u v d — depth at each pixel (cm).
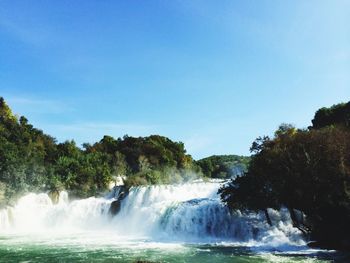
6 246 3759
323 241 3262
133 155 11050
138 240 4222
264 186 3431
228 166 13012
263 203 3422
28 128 10256
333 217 3144
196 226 4441
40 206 6291
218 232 4284
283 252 3061
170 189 6009
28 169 6894
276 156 3216
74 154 9281
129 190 6191
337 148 3019
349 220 3055
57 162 8038
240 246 3547
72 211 6053
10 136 8950
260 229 3978
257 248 3362
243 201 3572
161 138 12406
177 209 4694
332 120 5644
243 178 3584
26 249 3531
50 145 9781
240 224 4131
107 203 5953
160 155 11081
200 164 12862
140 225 5041
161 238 4381
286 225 3938
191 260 2822
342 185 2941
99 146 11544
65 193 6956
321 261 2602
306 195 3075
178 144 12400
